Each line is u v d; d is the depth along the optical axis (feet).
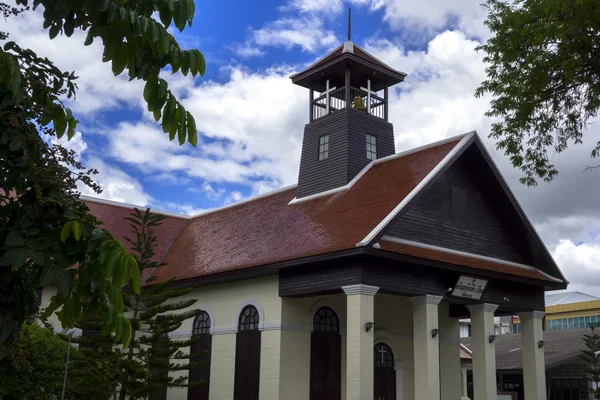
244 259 72.23
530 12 55.36
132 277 15.65
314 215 73.92
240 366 71.05
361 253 58.18
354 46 84.28
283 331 66.95
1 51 14.75
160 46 14.79
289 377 66.33
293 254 65.10
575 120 58.95
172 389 79.51
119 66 15.23
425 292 64.23
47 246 14.99
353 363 57.98
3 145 15.51
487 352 69.31
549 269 77.82
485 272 67.67
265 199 89.81
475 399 68.90
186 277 77.05
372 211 65.72
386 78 86.28
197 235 92.48
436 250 66.59
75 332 74.23
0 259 14.47
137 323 56.65
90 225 15.67
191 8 15.31
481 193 74.95
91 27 15.10
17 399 49.47
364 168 79.66
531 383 75.25
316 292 64.08
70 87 17.58
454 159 68.23
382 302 76.79
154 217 60.39
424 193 64.69
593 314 205.46
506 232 76.69
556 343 119.96
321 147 83.46
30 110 16.65
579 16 51.42
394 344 76.69
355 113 81.30
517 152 60.80
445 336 82.33
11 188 15.70
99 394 55.98
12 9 16.62
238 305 73.10
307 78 87.15
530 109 58.23
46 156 16.47
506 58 58.18
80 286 15.90
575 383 109.09
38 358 51.62
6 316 15.43
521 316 77.61
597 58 54.24
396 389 75.72
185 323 80.38
